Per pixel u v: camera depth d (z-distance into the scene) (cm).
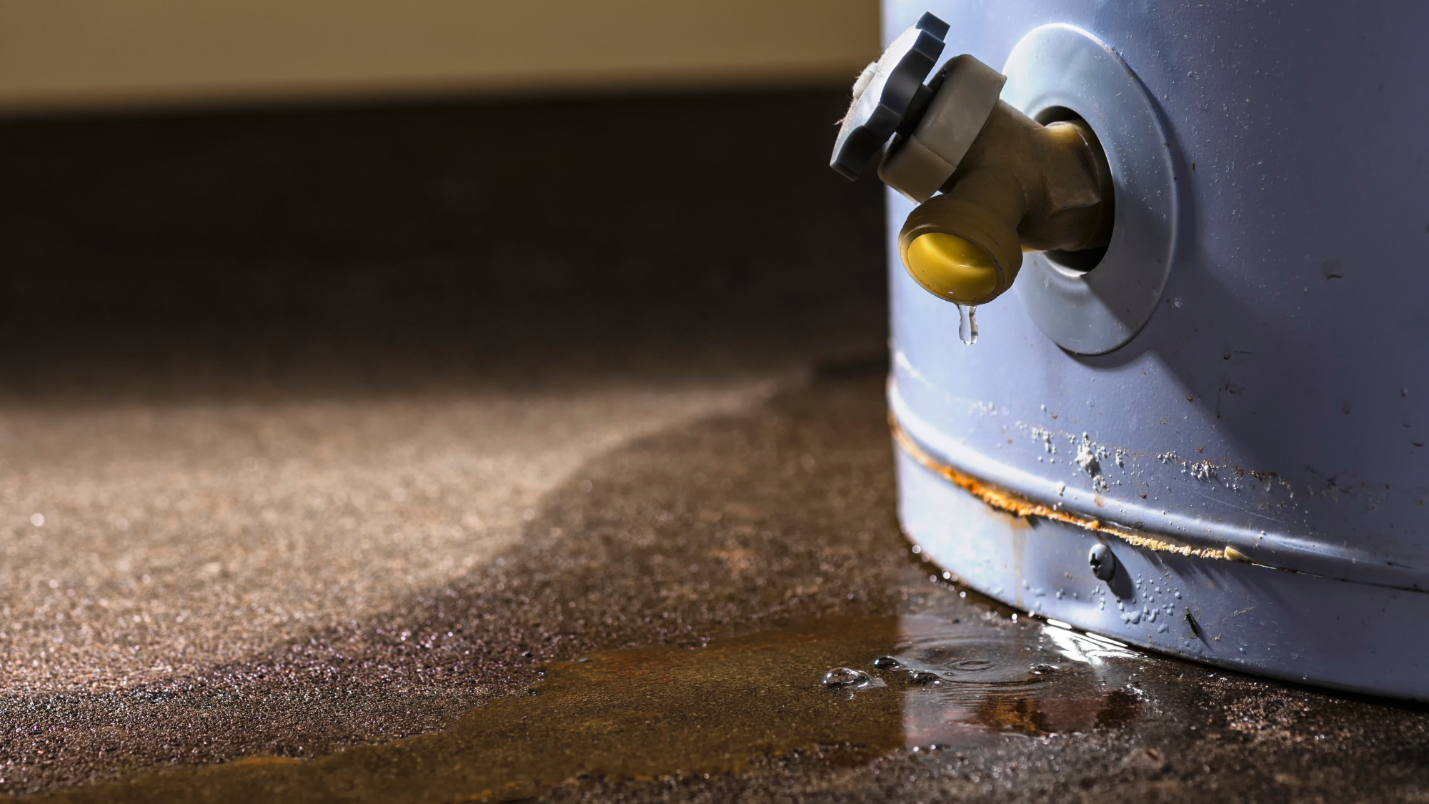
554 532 102
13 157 284
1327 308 83
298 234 227
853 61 338
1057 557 90
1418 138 82
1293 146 83
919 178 85
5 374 154
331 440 120
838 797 81
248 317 180
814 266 197
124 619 95
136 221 237
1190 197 85
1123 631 89
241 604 96
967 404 93
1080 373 89
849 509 104
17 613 96
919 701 86
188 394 141
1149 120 85
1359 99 82
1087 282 87
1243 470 85
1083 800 81
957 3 91
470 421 125
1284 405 84
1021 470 91
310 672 90
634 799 82
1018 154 86
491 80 334
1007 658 88
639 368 145
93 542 103
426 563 99
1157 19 84
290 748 85
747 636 91
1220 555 86
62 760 85
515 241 219
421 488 109
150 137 298
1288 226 83
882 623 92
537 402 131
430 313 178
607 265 203
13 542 104
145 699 88
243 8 326
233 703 88
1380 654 84
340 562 100
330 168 271
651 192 248
